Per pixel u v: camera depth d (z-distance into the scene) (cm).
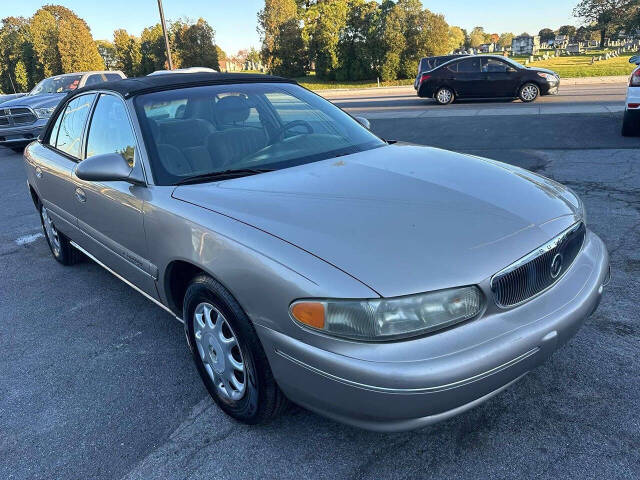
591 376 271
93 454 242
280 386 216
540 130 995
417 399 184
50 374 309
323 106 373
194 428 255
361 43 3900
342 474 220
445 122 1210
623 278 376
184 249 246
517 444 229
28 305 404
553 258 223
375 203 232
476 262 200
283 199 241
